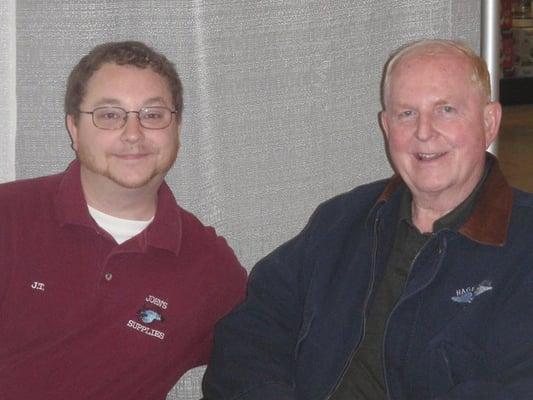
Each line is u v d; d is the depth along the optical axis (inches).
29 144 80.2
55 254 66.2
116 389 67.4
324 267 69.7
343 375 66.1
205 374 70.6
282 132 83.6
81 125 66.4
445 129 62.8
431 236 63.7
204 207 83.3
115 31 79.0
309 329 68.2
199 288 69.9
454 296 61.7
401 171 65.7
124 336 67.2
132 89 65.5
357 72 84.2
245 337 69.5
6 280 65.8
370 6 83.2
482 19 77.9
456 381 60.7
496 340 59.3
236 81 81.5
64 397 66.1
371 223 68.9
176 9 79.1
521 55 359.6
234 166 83.0
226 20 80.2
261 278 72.7
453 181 63.5
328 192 86.0
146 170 66.3
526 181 216.8
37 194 68.4
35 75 78.9
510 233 61.9
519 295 59.4
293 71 82.7
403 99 64.0
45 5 77.7
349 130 85.4
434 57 63.8
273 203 84.7
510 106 357.7
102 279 66.5
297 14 81.8
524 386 55.8
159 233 68.2
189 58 80.1
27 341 65.9
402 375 63.6
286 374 68.5
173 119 67.9
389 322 63.6
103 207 68.6
